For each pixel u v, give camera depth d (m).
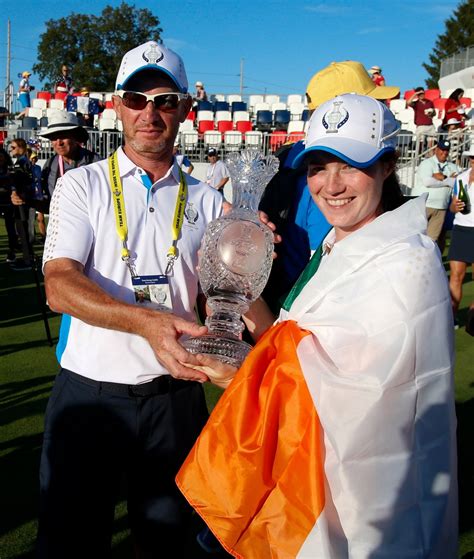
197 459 1.69
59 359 2.29
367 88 2.89
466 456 3.91
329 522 1.58
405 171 14.10
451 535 1.67
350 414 1.56
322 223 2.36
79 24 54.50
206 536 2.99
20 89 27.00
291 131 20.05
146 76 2.19
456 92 16.70
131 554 2.98
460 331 6.76
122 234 2.20
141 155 2.25
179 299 2.28
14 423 4.33
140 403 2.18
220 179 13.70
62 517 2.19
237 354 1.84
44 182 6.78
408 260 1.59
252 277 1.94
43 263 2.17
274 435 1.64
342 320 1.59
